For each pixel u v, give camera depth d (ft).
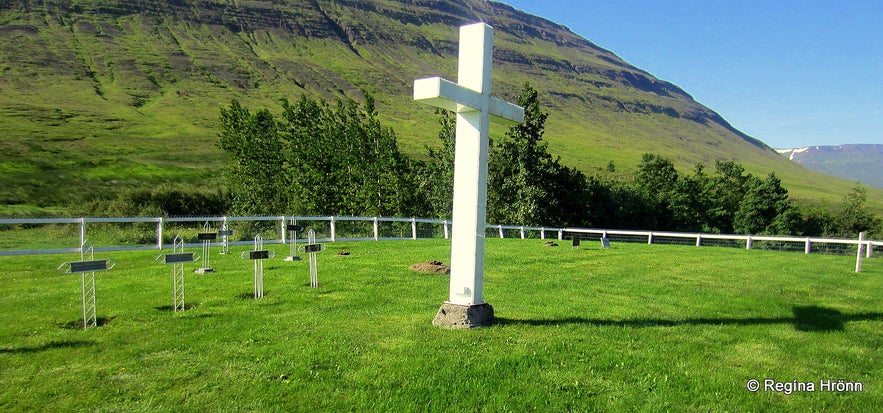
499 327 26.99
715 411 18.10
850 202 223.30
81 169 228.02
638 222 187.93
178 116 433.07
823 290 40.06
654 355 23.22
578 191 157.48
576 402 18.61
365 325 27.53
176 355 22.93
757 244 138.41
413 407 18.03
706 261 57.67
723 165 248.93
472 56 27.07
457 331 26.22
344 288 37.63
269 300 33.71
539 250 66.03
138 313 30.12
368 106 141.08
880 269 54.34
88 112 397.60
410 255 56.49
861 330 27.91
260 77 638.12
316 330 26.61
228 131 165.99
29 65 503.20
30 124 331.57
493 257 57.36
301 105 142.61
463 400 18.62
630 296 36.32
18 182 183.32
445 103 25.76
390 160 137.28
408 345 24.06
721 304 33.86
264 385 19.77
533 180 136.15
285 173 150.41
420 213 139.13
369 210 134.21
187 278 41.73
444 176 130.31
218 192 160.76
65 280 40.81
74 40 616.80
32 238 81.15
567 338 25.34
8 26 598.75
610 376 20.86
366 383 19.93
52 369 21.25
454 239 27.73
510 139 137.69
